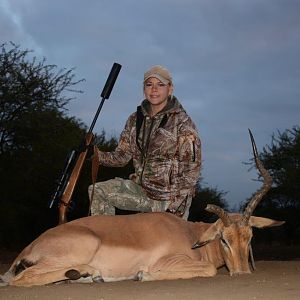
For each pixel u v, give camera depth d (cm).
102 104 279
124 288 193
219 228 230
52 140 763
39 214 912
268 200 1062
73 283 213
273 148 1016
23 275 209
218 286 191
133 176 273
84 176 909
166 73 266
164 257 224
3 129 717
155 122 266
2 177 757
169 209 261
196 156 261
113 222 230
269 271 248
